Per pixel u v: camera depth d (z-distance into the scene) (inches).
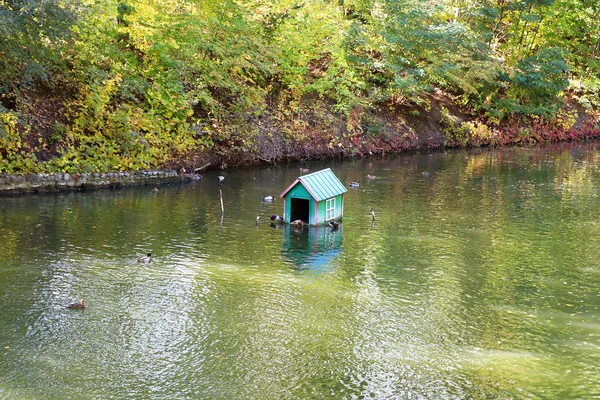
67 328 433.4
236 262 573.0
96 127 909.2
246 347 415.5
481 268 577.0
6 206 735.1
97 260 563.8
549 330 452.8
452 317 470.3
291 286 520.4
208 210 753.0
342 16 1323.8
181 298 488.4
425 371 391.5
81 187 844.6
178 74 1009.5
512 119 1571.1
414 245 640.4
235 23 1054.4
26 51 840.9
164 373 381.1
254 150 1064.8
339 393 364.8
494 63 1430.9
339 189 731.4
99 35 950.4
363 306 485.1
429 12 1312.7
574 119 1692.9
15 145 827.4
